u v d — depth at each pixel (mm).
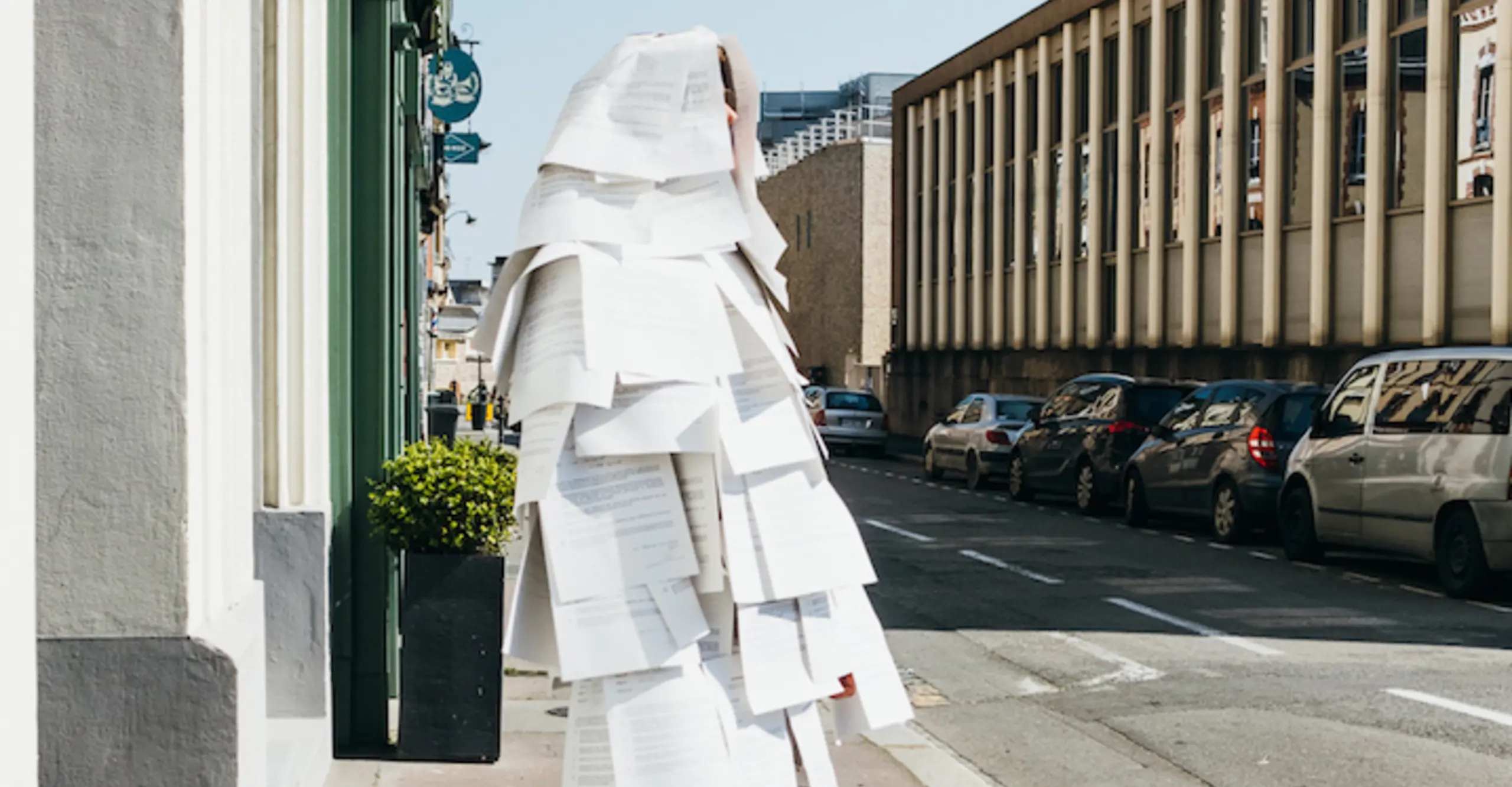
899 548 16500
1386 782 6699
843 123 71000
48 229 3502
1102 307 36781
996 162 43156
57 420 3504
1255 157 29531
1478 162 23172
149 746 3533
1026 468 23031
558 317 2832
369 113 6730
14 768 2273
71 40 3488
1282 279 28562
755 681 2926
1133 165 35000
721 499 2916
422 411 14227
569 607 2783
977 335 44625
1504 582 12992
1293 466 15078
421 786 6105
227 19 3996
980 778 6723
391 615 7594
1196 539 17609
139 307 3516
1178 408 18609
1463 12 23438
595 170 2873
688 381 2836
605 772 2846
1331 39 26750
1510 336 22562
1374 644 10344
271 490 6094
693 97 2934
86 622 3518
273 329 6055
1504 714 8078
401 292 7820
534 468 2828
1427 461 12906
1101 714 8242
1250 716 8102
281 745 5477
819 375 61625
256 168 5895
